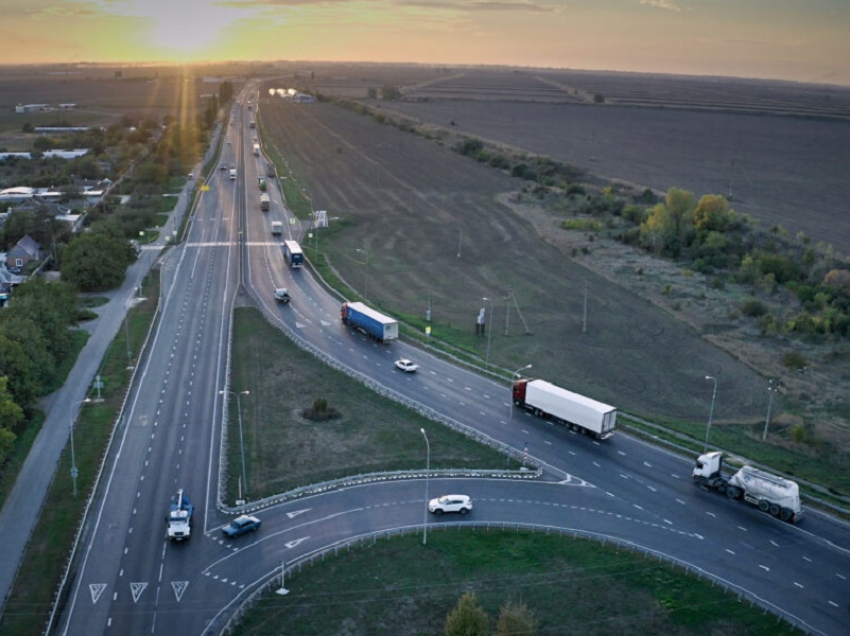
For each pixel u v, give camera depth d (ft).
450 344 490.90
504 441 361.10
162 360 448.65
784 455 358.23
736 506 312.09
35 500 302.66
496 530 291.17
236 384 420.36
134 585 254.68
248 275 621.31
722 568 270.26
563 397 374.63
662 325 532.32
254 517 293.02
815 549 283.18
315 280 618.03
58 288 487.61
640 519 300.20
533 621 226.38
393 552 275.80
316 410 386.11
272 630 234.17
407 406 397.60
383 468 335.06
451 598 250.78
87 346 464.65
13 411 319.06
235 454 344.90
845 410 406.82
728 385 437.17
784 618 243.60
